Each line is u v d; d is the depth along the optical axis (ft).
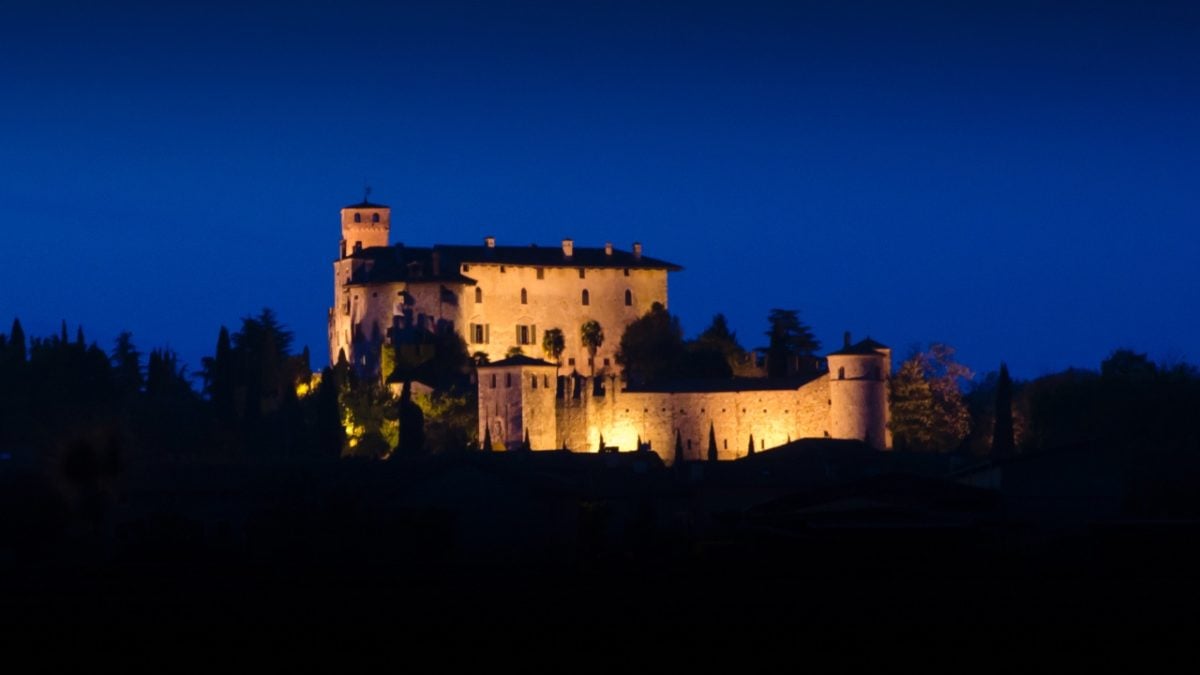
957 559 453.17
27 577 434.71
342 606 384.06
